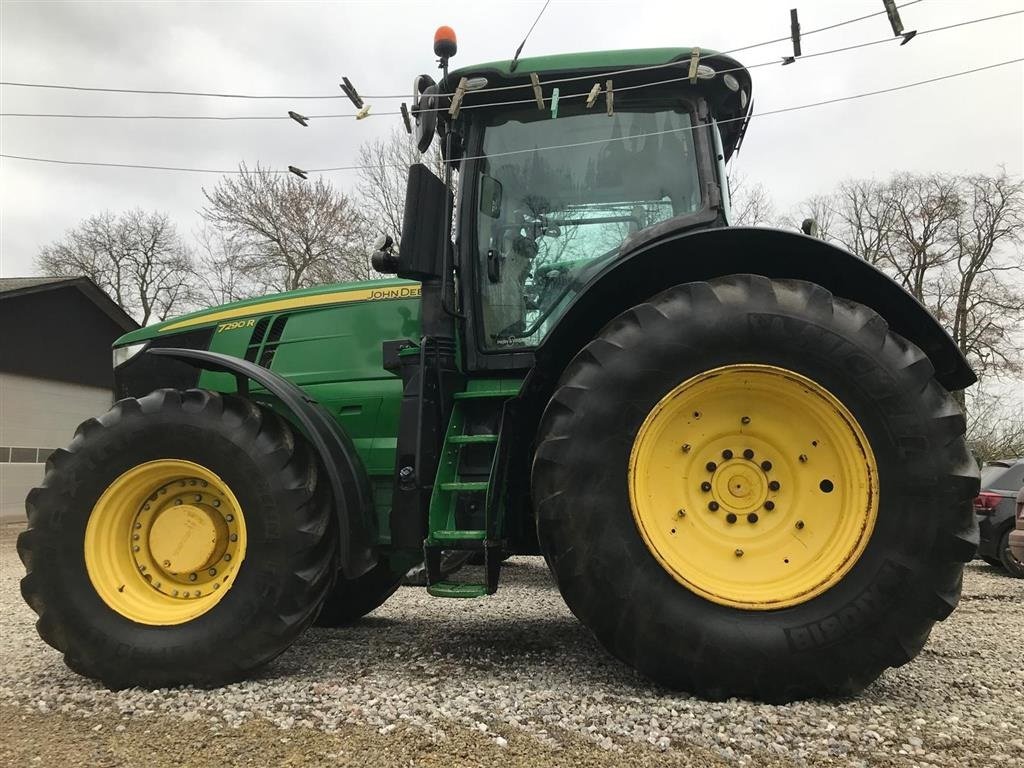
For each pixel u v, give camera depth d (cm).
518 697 243
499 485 269
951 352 260
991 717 227
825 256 251
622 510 240
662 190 306
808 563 239
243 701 250
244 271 2103
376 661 305
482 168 316
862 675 227
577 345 277
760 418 250
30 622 440
